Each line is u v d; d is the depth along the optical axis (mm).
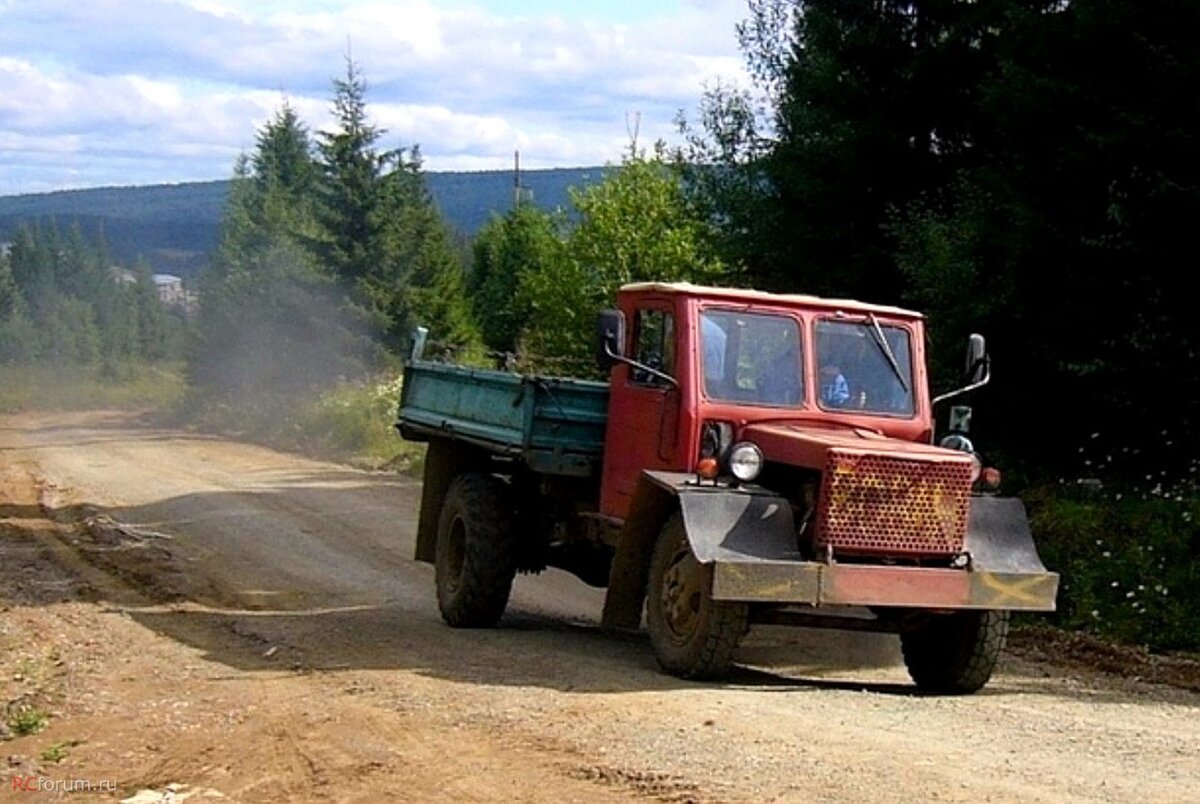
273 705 9477
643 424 11008
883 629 10273
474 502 12633
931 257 16000
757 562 9367
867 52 18359
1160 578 12992
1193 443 14922
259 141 66312
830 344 10812
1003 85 15164
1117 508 14211
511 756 7906
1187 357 13938
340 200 45531
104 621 12977
